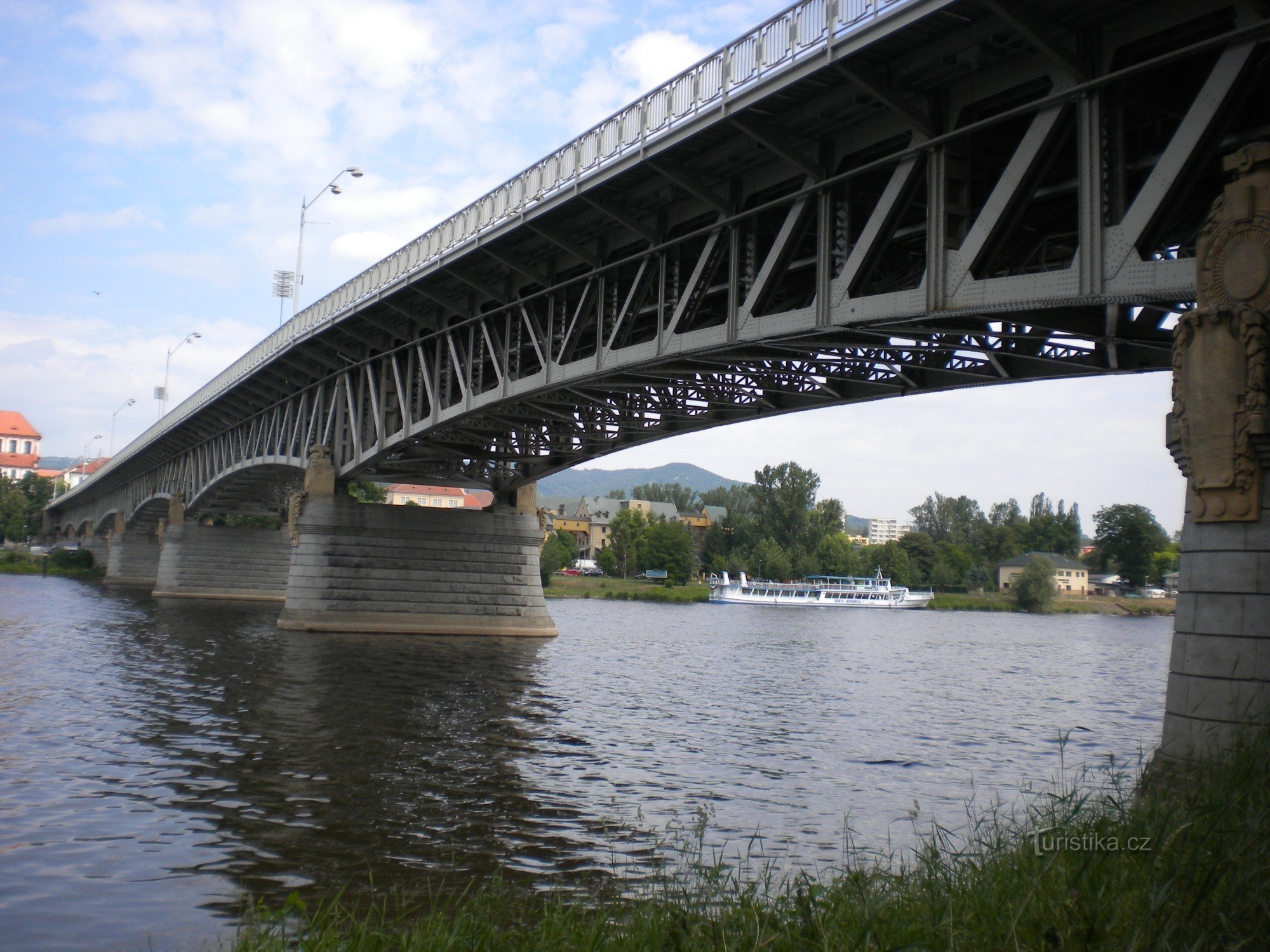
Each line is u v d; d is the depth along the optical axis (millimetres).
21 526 162000
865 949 6453
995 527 171125
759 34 18859
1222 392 11383
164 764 19047
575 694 30188
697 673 37906
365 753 20359
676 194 23547
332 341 42469
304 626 44875
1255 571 11078
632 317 25438
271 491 69125
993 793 18141
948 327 18734
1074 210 18500
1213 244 11789
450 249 30516
